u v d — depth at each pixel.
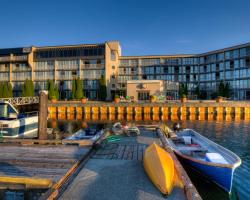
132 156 10.27
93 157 10.12
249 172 12.57
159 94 47.62
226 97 48.72
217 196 9.80
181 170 8.18
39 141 12.62
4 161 9.37
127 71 64.06
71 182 7.43
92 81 55.22
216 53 59.56
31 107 38.94
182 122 34.47
